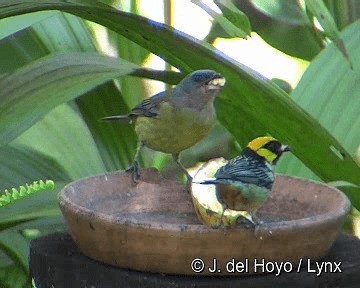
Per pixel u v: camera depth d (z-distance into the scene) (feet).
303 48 33.76
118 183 22.06
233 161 19.33
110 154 26.99
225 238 18.19
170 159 31.12
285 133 22.98
